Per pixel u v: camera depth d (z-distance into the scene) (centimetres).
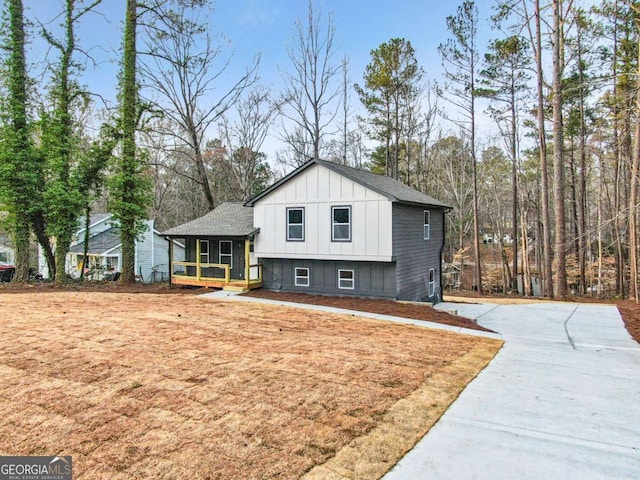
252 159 2769
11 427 446
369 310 1207
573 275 2883
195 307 1205
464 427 479
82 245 2627
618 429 479
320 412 499
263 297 1420
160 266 2716
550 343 912
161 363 654
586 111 2333
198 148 2147
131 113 1708
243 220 1702
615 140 2158
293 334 885
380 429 465
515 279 2617
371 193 1334
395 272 1359
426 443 439
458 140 3191
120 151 1739
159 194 3356
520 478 376
